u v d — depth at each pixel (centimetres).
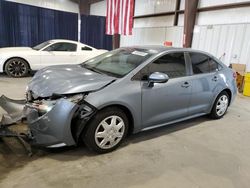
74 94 247
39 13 1075
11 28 996
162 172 243
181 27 947
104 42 1343
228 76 414
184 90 331
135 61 308
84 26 1256
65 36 1198
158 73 282
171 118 330
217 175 244
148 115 298
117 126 271
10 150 262
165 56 320
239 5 735
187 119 378
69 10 1409
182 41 946
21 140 257
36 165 239
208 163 267
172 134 341
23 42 1048
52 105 242
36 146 271
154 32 1098
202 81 358
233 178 241
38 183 211
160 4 1059
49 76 293
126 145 296
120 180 225
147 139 318
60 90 250
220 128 378
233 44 766
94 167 243
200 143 317
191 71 348
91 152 271
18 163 240
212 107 400
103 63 343
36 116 248
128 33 955
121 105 266
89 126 252
